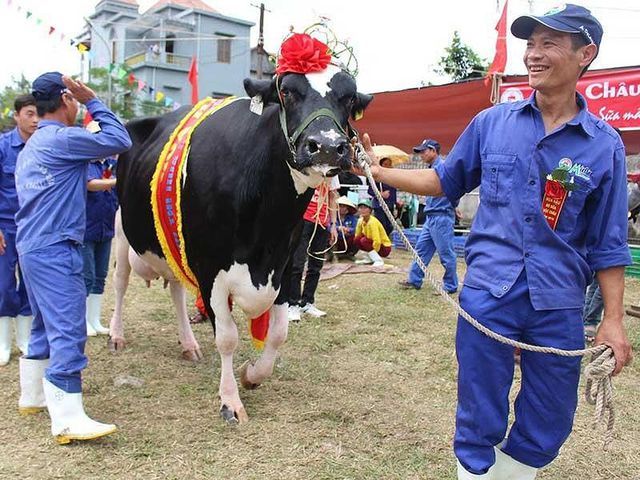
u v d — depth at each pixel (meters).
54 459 3.12
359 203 9.19
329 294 7.30
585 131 2.25
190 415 3.69
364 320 6.07
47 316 3.23
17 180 3.35
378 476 3.06
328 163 2.80
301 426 3.59
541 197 2.29
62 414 3.25
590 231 2.36
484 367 2.39
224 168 3.42
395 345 5.24
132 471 3.04
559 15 2.19
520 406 2.49
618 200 2.33
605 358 2.26
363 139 2.83
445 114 9.56
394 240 11.95
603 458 3.34
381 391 4.17
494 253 2.36
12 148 4.27
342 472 3.08
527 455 2.49
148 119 4.48
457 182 2.61
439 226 7.36
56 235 3.22
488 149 2.40
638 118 7.36
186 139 3.74
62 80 3.35
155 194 3.75
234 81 36.06
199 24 34.75
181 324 4.71
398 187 2.70
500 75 8.44
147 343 5.07
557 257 2.29
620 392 4.29
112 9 35.16
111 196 5.06
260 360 3.92
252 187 3.32
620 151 2.33
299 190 3.35
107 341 5.05
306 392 4.09
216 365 4.57
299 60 3.02
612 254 2.33
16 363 4.48
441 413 3.84
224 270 3.50
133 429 3.48
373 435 3.51
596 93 7.63
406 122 9.94
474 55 22.84
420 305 6.79
